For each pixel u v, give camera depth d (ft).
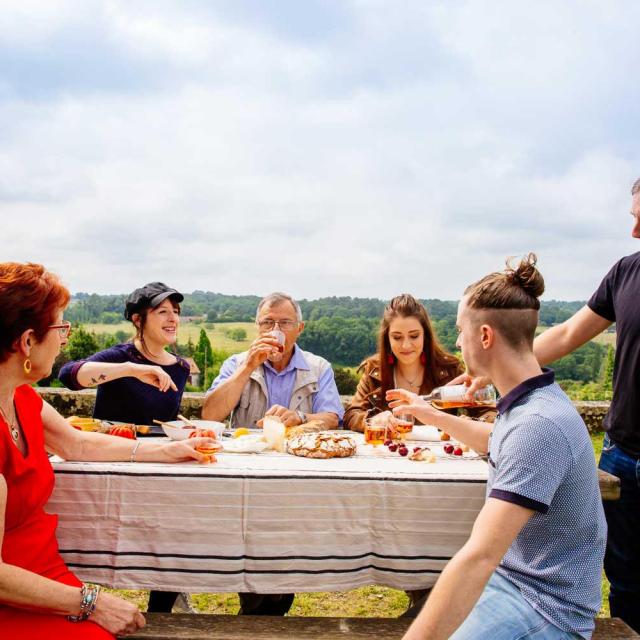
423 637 4.87
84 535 7.56
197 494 7.50
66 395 22.79
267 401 13.11
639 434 8.82
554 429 5.41
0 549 5.78
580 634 5.69
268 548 7.54
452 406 9.02
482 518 5.27
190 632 7.06
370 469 7.92
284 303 13.14
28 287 6.26
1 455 6.25
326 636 7.06
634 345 8.84
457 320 6.34
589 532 5.71
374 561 7.68
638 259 9.25
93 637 6.00
